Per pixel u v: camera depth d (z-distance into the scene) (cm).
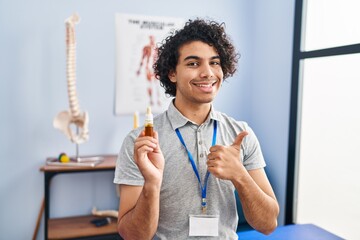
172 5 281
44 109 254
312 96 255
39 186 257
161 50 116
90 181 268
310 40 255
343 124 231
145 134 96
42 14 248
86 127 238
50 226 243
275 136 285
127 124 276
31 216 257
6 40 242
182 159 104
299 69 259
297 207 272
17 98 248
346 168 229
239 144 100
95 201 271
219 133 111
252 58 311
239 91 310
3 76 244
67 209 264
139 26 272
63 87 257
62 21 253
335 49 228
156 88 280
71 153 262
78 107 238
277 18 279
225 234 105
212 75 102
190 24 109
